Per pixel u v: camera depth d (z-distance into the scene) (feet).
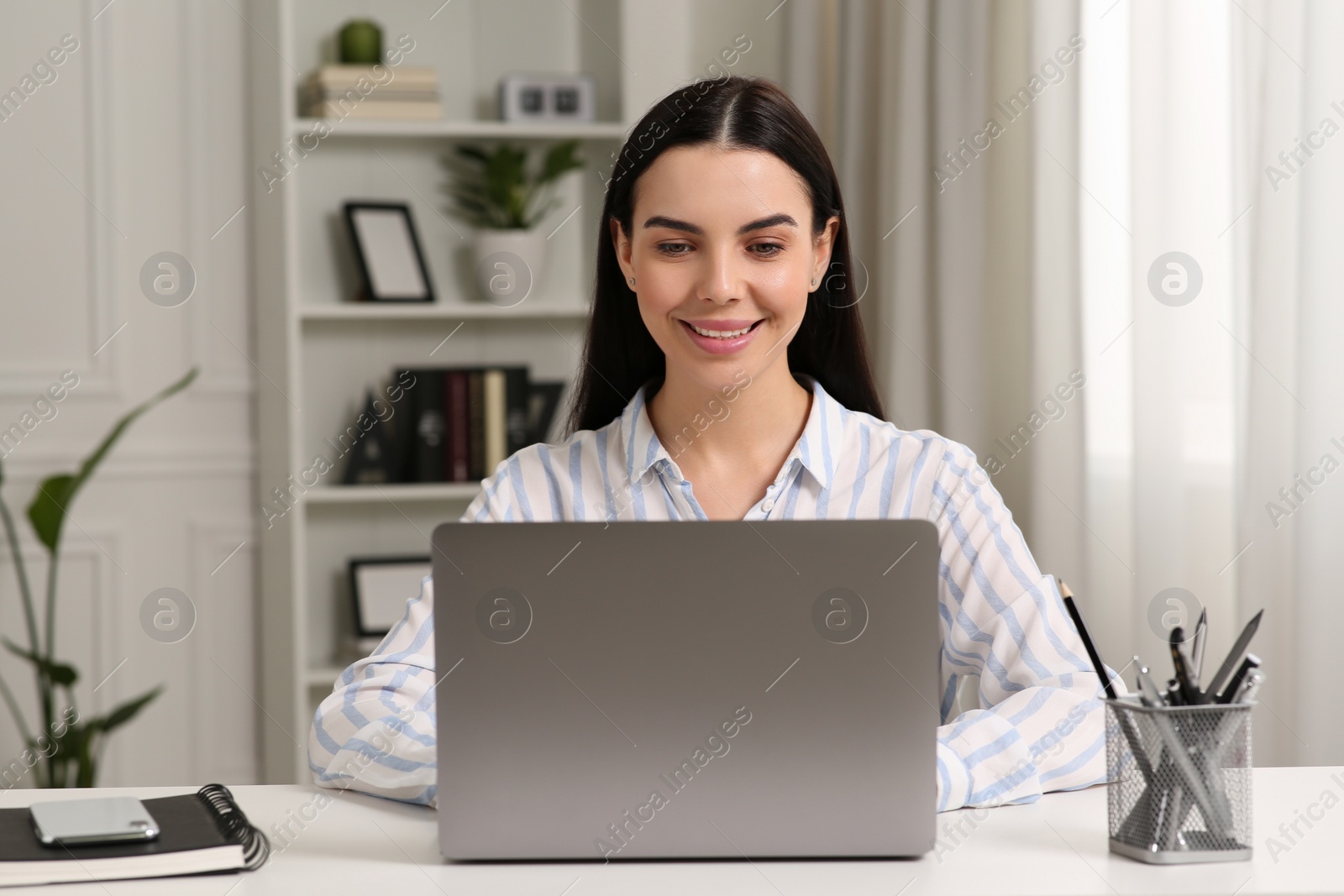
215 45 10.25
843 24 9.64
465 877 2.91
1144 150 7.15
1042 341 7.91
